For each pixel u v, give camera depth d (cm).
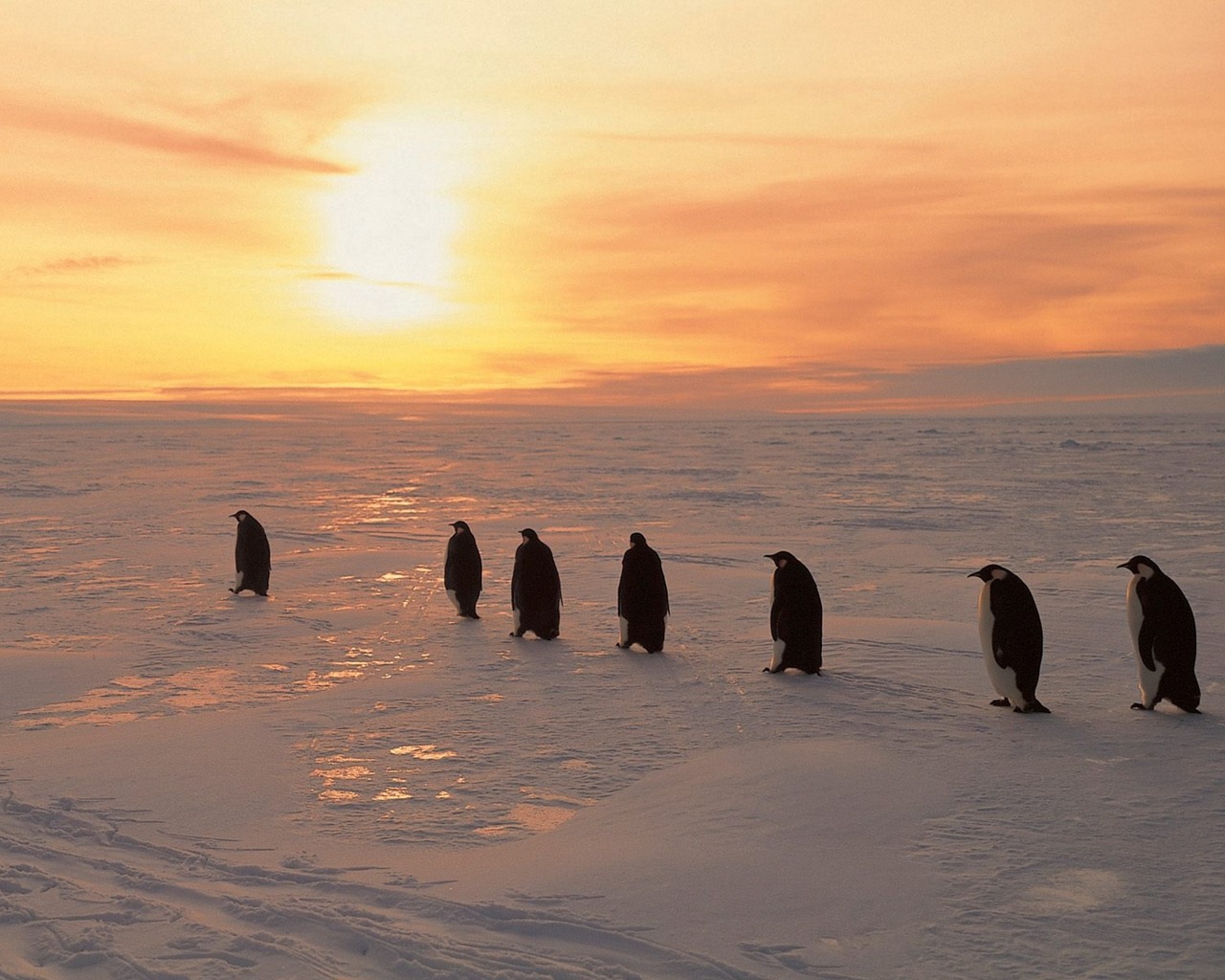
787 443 8856
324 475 5000
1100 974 419
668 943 452
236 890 520
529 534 1235
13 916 487
